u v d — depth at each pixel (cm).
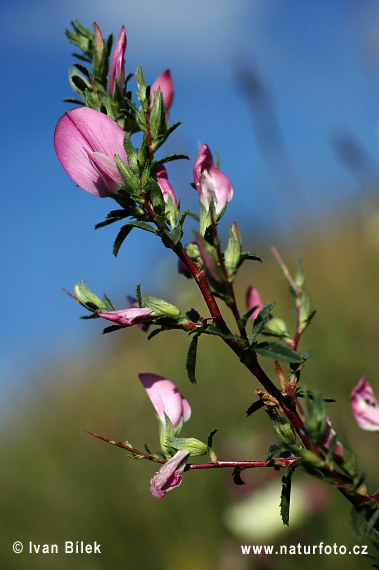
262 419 62
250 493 45
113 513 59
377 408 22
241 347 21
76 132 22
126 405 78
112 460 66
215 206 22
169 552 52
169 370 84
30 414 83
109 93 23
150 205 22
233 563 45
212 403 68
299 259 25
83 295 23
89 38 24
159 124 23
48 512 63
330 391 59
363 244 83
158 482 22
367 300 67
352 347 59
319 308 72
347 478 21
